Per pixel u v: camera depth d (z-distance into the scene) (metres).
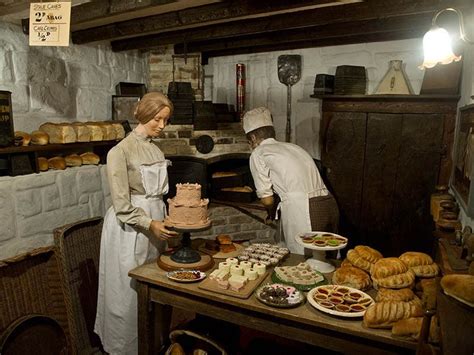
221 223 3.67
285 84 3.46
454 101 2.59
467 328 0.98
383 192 2.90
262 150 2.69
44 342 2.03
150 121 2.18
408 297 1.52
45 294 2.16
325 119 3.11
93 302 2.50
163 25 2.38
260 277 1.82
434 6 1.97
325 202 2.60
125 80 3.37
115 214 2.14
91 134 2.69
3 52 2.43
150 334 1.95
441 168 2.67
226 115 3.62
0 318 1.93
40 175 2.42
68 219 2.62
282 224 2.69
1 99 2.13
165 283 1.77
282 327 1.57
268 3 1.99
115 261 2.19
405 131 2.76
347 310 1.50
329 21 2.33
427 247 2.79
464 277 1.05
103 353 2.48
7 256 2.26
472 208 1.61
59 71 2.80
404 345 1.33
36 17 1.76
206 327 2.09
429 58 1.60
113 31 2.64
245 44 3.21
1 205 2.21
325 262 1.94
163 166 2.23
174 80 3.52
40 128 2.60
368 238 3.01
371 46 3.18
